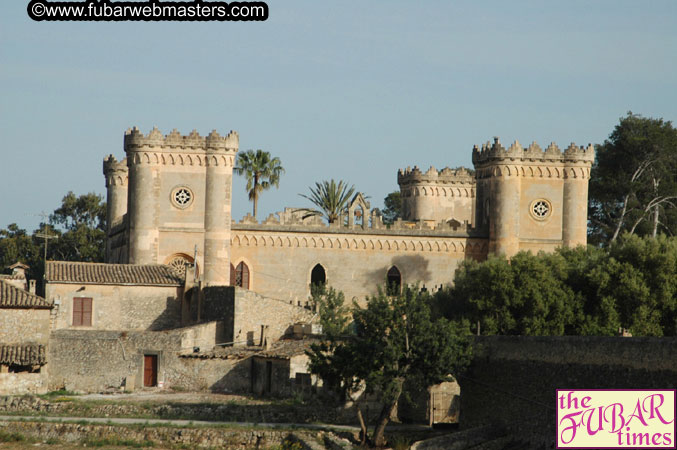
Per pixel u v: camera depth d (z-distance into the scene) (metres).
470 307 169.50
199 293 177.12
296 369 144.25
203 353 154.12
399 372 123.88
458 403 137.88
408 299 130.00
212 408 138.38
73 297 176.25
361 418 125.94
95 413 139.88
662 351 101.12
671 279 159.75
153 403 141.75
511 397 121.94
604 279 161.25
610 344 107.38
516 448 117.75
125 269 183.38
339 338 135.00
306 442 120.94
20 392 153.00
